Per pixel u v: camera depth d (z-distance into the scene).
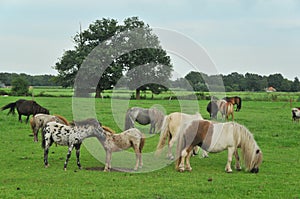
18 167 12.29
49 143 12.34
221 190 9.71
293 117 28.03
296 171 12.31
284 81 106.56
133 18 49.19
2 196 8.87
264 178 11.24
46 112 24.39
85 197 8.88
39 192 9.25
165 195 9.12
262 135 20.34
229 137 12.16
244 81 94.25
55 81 60.72
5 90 75.75
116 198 8.84
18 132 20.52
